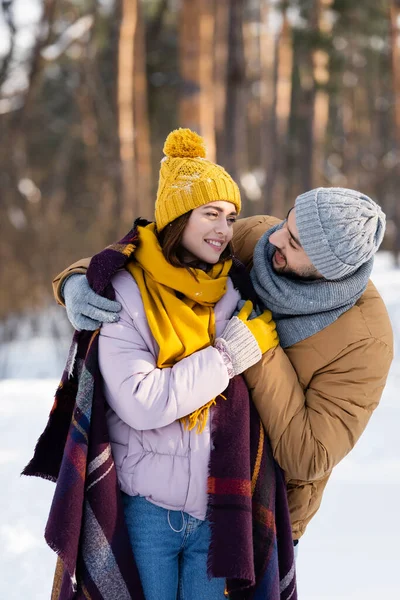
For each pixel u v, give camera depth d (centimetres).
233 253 340
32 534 524
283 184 3431
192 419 301
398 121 2634
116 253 312
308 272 318
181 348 305
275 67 3991
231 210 322
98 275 308
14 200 2259
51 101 3375
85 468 299
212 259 321
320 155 2953
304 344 324
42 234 1758
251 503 304
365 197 312
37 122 3331
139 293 312
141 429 298
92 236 1909
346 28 3188
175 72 2894
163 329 306
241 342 305
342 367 321
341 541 528
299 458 313
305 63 3294
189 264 324
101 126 3281
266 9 3588
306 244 307
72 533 292
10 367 1333
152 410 293
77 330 316
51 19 2539
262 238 335
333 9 2695
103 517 298
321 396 320
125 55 2002
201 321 312
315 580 467
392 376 1116
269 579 304
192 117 1230
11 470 653
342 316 324
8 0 2558
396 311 1515
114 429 310
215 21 2292
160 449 303
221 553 292
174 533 306
